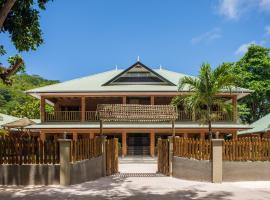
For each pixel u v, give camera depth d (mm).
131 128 34438
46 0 16500
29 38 16984
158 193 13336
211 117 25156
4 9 13930
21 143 15117
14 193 13109
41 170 14930
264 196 12609
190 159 17422
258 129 39438
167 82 37281
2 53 17625
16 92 84000
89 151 17594
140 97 38062
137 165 29297
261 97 53000
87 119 36375
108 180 17547
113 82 37656
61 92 35000
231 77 23656
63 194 12961
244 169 16453
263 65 52438
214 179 16016
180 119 35594
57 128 34531
